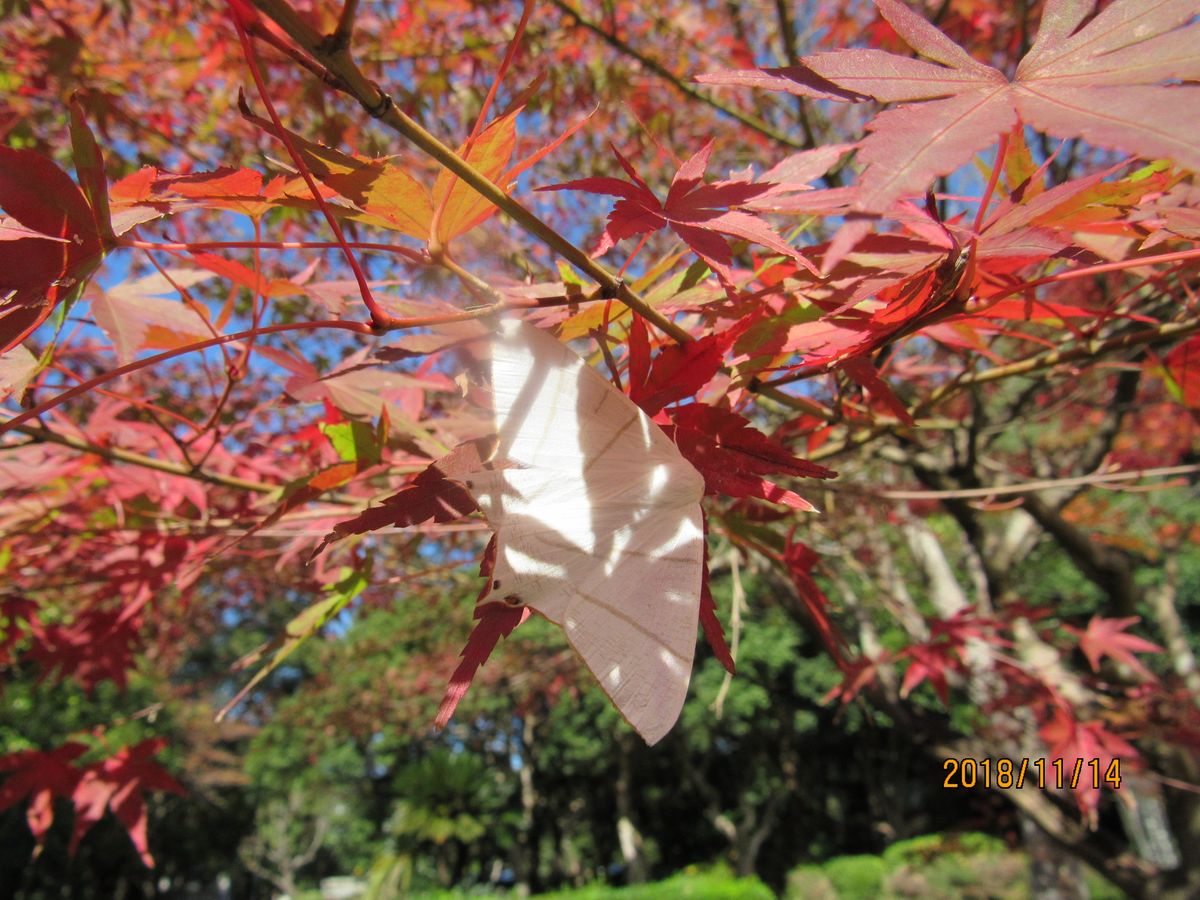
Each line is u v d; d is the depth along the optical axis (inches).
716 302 4.9
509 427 3.3
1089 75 2.9
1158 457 28.5
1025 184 4.3
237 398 15.7
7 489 8.9
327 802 124.8
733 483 4.0
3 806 9.3
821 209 3.7
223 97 15.8
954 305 4.2
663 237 19.6
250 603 23.6
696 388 4.2
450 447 7.0
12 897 75.9
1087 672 20.6
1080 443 29.4
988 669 16.7
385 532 8.2
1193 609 67.6
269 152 16.0
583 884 97.1
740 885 68.6
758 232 3.7
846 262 4.5
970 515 20.5
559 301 4.2
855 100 3.3
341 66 3.0
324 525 8.7
